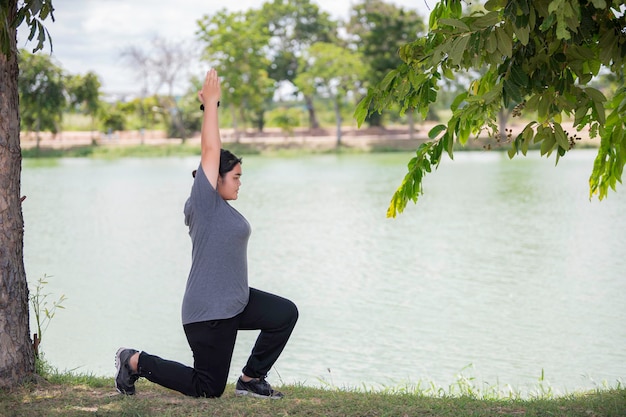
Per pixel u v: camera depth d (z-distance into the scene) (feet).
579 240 69.97
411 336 39.91
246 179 153.69
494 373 33.60
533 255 63.31
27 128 288.51
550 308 45.37
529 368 34.24
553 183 125.39
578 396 21.90
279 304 18.94
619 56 17.51
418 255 64.95
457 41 17.06
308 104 349.41
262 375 19.44
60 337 39.63
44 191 131.13
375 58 279.28
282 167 192.85
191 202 18.17
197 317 18.22
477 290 50.83
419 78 19.62
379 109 20.40
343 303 47.80
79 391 20.34
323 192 124.16
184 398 19.27
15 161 20.65
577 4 15.58
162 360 19.24
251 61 295.89
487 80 20.26
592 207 93.45
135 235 79.51
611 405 19.74
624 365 34.42
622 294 48.57
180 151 268.21
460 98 20.75
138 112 326.85
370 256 65.00
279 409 18.53
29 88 262.26
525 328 41.11
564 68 17.52
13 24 19.26
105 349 37.40
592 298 47.67
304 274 57.62
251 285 54.08
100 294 50.57
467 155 217.56
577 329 40.63
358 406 19.02
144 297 49.67
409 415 18.53
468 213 92.02
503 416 18.57
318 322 42.98
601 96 17.29
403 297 49.32
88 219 93.30
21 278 20.89
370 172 168.55
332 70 276.41
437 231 78.43
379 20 279.69
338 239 75.05
